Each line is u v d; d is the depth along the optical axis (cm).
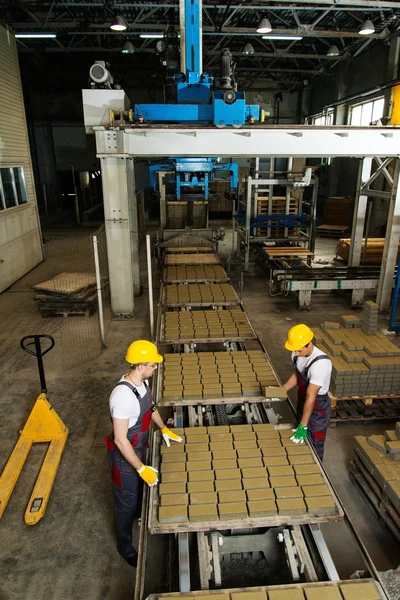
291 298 965
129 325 793
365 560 275
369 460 381
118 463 296
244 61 2002
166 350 677
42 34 1275
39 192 2373
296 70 1909
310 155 730
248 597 248
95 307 877
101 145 697
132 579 326
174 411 436
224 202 2047
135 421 293
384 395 495
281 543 316
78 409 539
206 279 886
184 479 328
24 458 441
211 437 380
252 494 313
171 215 1241
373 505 371
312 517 297
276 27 1502
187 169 851
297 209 1224
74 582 323
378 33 1376
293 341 356
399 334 756
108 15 1359
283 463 347
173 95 809
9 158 1068
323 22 1452
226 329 616
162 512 296
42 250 1304
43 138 2288
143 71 2147
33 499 390
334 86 1891
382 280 852
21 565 337
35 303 932
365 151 737
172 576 296
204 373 490
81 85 2122
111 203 746
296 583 269
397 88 1334
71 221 2077
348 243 1221
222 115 664
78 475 430
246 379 474
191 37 716
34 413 473
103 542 357
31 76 2072
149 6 1206
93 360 664
